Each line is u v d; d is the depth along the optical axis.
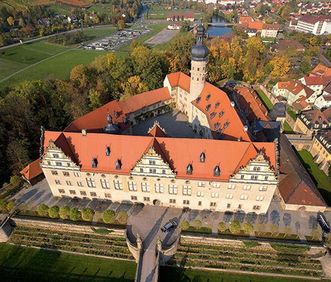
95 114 94.62
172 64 154.38
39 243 76.25
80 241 76.25
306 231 74.88
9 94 113.31
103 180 78.94
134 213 80.12
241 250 72.94
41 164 77.94
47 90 118.88
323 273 68.88
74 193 84.25
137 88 133.25
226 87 141.50
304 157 107.25
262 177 71.75
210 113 100.56
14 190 88.00
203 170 74.38
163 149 75.75
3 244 77.06
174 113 131.00
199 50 101.06
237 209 79.69
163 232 74.69
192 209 81.44
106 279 68.94
